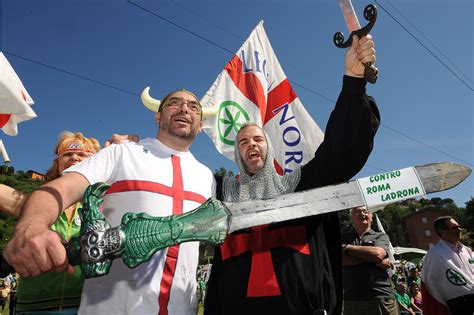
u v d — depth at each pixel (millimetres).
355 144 2016
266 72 4992
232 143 4523
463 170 1740
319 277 1963
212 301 2145
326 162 2117
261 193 2229
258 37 5043
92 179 1739
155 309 1694
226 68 4805
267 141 2354
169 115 2162
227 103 4660
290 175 2322
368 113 2016
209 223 1572
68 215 2736
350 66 2035
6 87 1685
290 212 1769
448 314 4289
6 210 2051
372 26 1850
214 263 2211
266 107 4906
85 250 1331
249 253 2035
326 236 2223
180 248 1850
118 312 1669
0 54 1820
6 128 2098
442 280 4285
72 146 2875
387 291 4059
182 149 2203
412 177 1764
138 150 1990
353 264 4051
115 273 1710
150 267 1742
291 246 1993
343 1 1956
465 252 4379
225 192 2344
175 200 1907
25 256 1204
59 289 2539
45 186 1547
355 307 3988
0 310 14609
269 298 1899
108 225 1393
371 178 1802
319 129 4672
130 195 1836
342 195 1786
